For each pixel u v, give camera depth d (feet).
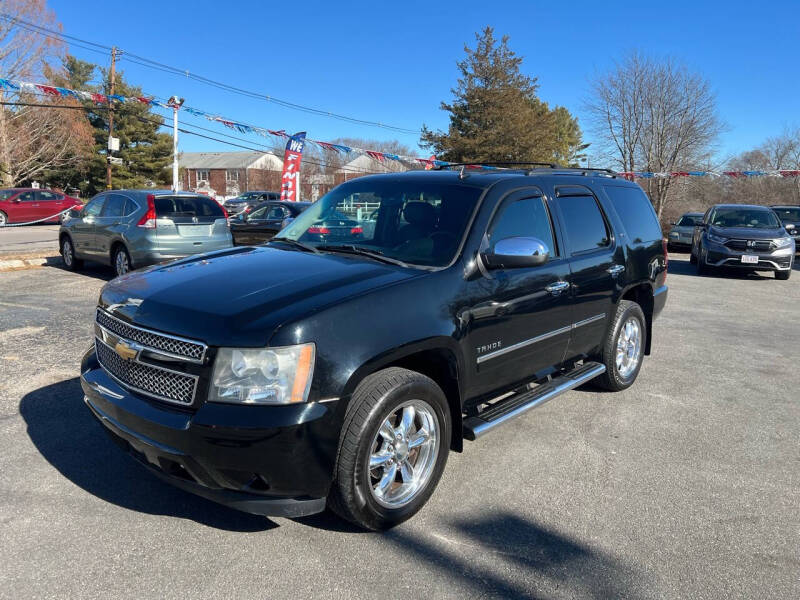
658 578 8.59
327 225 13.14
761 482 11.69
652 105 122.01
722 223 46.83
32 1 120.57
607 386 16.60
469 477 11.56
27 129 130.41
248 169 261.85
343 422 8.68
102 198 33.42
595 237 15.08
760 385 17.98
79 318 22.72
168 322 8.87
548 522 10.02
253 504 8.45
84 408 14.02
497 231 11.82
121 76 147.02
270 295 9.12
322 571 8.48
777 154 155.74
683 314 29.35
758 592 8.34
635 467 12.20
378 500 9.25
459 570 8.63
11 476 10.84
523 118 125.70
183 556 8.71
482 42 126.62
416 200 12.46
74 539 9.03
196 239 31.14
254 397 8.19
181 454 8.34
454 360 10.33
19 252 41.22
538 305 12.44
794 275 47.32
